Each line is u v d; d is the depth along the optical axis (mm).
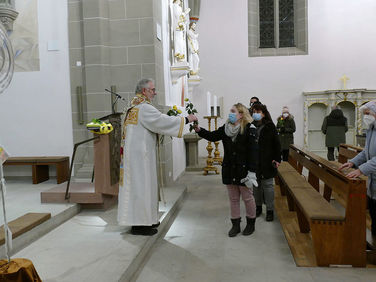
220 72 11977
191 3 11516
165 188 6062
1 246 2988
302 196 3701
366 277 2906
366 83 11477
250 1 11789
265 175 4488
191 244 3783
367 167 3062
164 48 6684
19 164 5875
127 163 3549
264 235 4047
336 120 8891
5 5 6039
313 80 11680
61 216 4008
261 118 4562
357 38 11445
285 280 2916
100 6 5816
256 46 11977
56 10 6188
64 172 6082
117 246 3283
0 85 2104
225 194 6219
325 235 3111
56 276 2648
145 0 5816
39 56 6281
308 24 11648
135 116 3570
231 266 3229
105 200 4512
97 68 5867
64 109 6301
